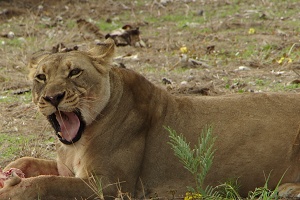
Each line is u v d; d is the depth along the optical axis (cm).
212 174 1121
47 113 1070
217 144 1126
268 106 1157
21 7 2917
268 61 2092
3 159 1363
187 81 1906
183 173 1130
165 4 3045
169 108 1152
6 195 1030
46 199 1045
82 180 1070
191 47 2350
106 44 1131
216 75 1953
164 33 2608
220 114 1151
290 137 1129
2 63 2116
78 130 1095
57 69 1088
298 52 2184
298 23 2634
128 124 1116
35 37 2514
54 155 1380
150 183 1130
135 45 2370
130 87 1135
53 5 2969
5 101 1769
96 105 1098
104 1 3045
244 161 1121
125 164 1104
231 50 2280
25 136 1505
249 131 1134
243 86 1823
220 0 3052
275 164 1122
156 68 2098
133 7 3008
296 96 1177
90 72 1094
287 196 1095
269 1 3003
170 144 1133
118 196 1055
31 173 1184
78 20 2566
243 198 1128
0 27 2678
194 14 2897
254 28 2598
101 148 1105
